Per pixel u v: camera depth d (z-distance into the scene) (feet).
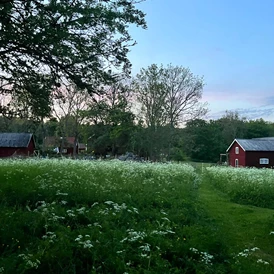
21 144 137.28
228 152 158.10
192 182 50.14
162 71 114.83
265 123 265.13
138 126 114.93
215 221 27.68
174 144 129.29
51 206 23.07
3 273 13.52
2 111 31.89
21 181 32.07
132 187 34.71
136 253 16.40
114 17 26.23
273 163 140.46
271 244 22.74
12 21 25.61
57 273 14.74
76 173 39.17
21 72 29.48
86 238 17.17
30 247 16.52
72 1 24.59
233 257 18.01
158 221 22.56
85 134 134.62
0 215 20.17
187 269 16.08
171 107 118.01
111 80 29.40
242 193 41.42
